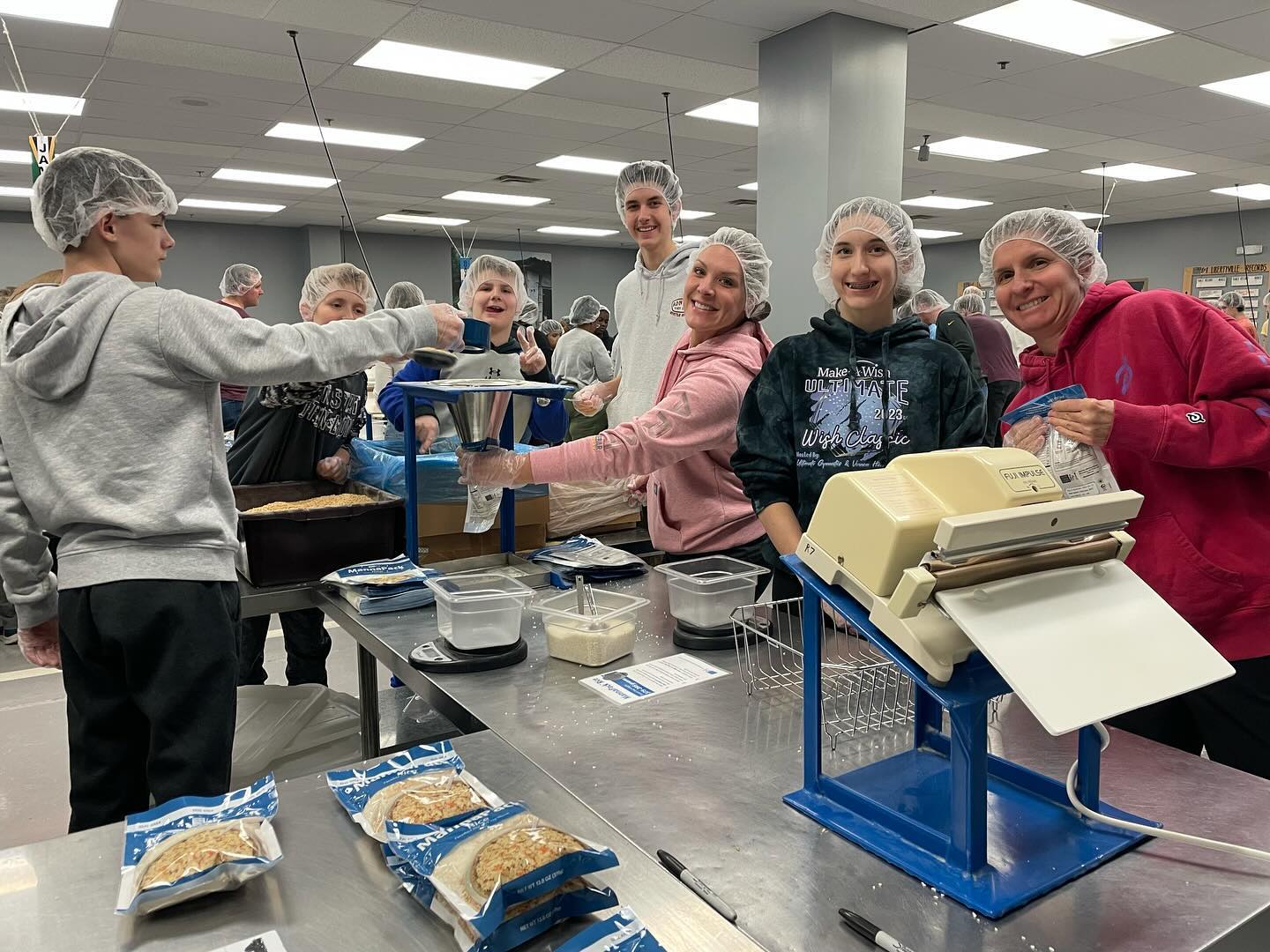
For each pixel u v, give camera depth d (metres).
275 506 1.98
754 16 4.25
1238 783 0.94
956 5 4.10
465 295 2.62
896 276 1.60
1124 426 1.26
